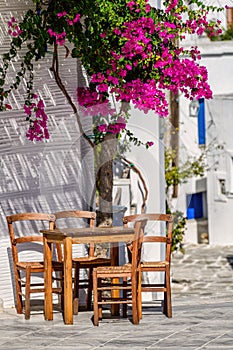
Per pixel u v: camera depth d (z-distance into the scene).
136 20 10.54
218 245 19.27
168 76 10.67
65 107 11.22
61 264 10.82
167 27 10.64
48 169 10.48
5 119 11.40
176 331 9.91
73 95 10.84
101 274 10.20
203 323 10.27
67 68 11.06
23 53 11.33
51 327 10.28
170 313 10.64
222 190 19.30
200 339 9.51
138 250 10.45
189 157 11.23
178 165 10.83
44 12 10.62
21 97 11.39
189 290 14.16
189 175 10.94
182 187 10.98
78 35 10.53
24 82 11.37
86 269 11.66
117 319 10.62
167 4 10.83
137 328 10.12
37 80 11.27
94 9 10.48
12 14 11.23
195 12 11.00
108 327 10.20
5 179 11.45
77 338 9.74
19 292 11.04
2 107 11.17
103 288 10.27
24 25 10.69
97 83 10.41
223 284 14.70
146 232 10.56
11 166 11.43
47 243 10.54
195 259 17.42
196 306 11.38
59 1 10.52
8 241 11.51
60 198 10.52
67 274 10.35
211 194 19.39
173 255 17.88
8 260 11.52
